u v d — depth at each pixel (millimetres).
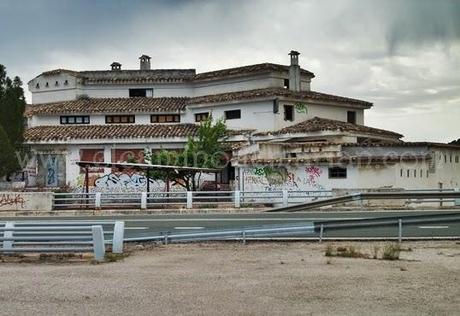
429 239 17109
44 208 29875
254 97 45000
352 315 8352
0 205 30016
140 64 56094
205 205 30484
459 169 40875
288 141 42594
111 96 51781
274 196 30328
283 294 9742
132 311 8656
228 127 46812
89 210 29266
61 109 48969
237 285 10539
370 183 34219
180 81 51000
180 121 48938
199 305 8984
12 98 40500
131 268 12633
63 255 14312
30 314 8531
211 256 14461
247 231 16859
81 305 9062
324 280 10961
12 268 12727
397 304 8984
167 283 10789
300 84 49562
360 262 13266
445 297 9445
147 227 21766
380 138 45062
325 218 23281
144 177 43438
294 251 15258
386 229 19531
